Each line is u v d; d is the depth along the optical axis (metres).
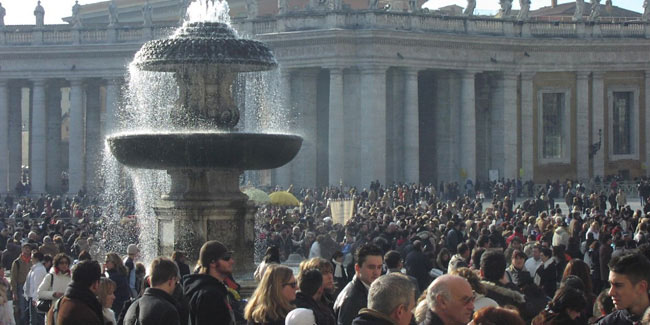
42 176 92.38
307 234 36.97
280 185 85.75
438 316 12.52
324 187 85.81
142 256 34.31
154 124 36.03
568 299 14.35
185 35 27.97
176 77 28.70
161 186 42.25
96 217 62.56
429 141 92.94
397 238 33.09
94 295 15.73
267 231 42.25
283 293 14.87
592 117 93.25
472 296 12.57
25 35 92.38
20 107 97.69
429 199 72.56
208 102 28.42
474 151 88.88
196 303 15.38
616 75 94.12
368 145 83.56
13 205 81.69
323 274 16.69
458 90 89.56
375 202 68.81
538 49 91.00
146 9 90.50
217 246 16.14
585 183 90.62
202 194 27.55
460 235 35.34
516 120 91.19
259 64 27.77
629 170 94.75
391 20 84.69
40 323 26.78
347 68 84.12
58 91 97.69
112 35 91.00
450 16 87.50
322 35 82.94
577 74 92.62
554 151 93.31
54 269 23.09
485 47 88.69
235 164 26.81
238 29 87.12
